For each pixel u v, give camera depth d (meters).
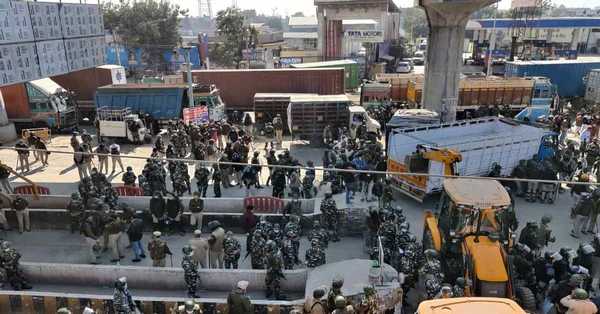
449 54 26.97
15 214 16.50
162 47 72.06
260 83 36.06
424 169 17.80
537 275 11.65
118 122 27.28
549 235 13.30
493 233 10.84
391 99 36.75
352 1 59.06
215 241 13.24
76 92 35.12
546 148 20.78
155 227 16.12
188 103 31.42
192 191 20.03
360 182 17.77
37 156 24.72
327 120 27.17
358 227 15.73
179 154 23.62
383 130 29.47
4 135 28.42
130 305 10.55
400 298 10.78
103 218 14.05
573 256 12.29
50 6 23.11
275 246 12.34
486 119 23.17
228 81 36.25
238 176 20.59
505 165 20.00
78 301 11.66
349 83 48.16
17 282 12.84
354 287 10.96
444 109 27.78
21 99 30.02
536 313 11.56
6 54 20.28
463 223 11.35
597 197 15.59
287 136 30.03
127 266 13.23
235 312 10.37
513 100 33.75
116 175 22.28
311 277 11.86
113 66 36.22
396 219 13.82
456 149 18.30
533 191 19.28
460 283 10.08
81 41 25.81
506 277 10.02
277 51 73.69
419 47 102.69
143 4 73.12
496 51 69.50
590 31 86.56
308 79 35.66
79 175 21.61
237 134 23.73
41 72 22.52
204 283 12.85
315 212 16.00
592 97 38.84
